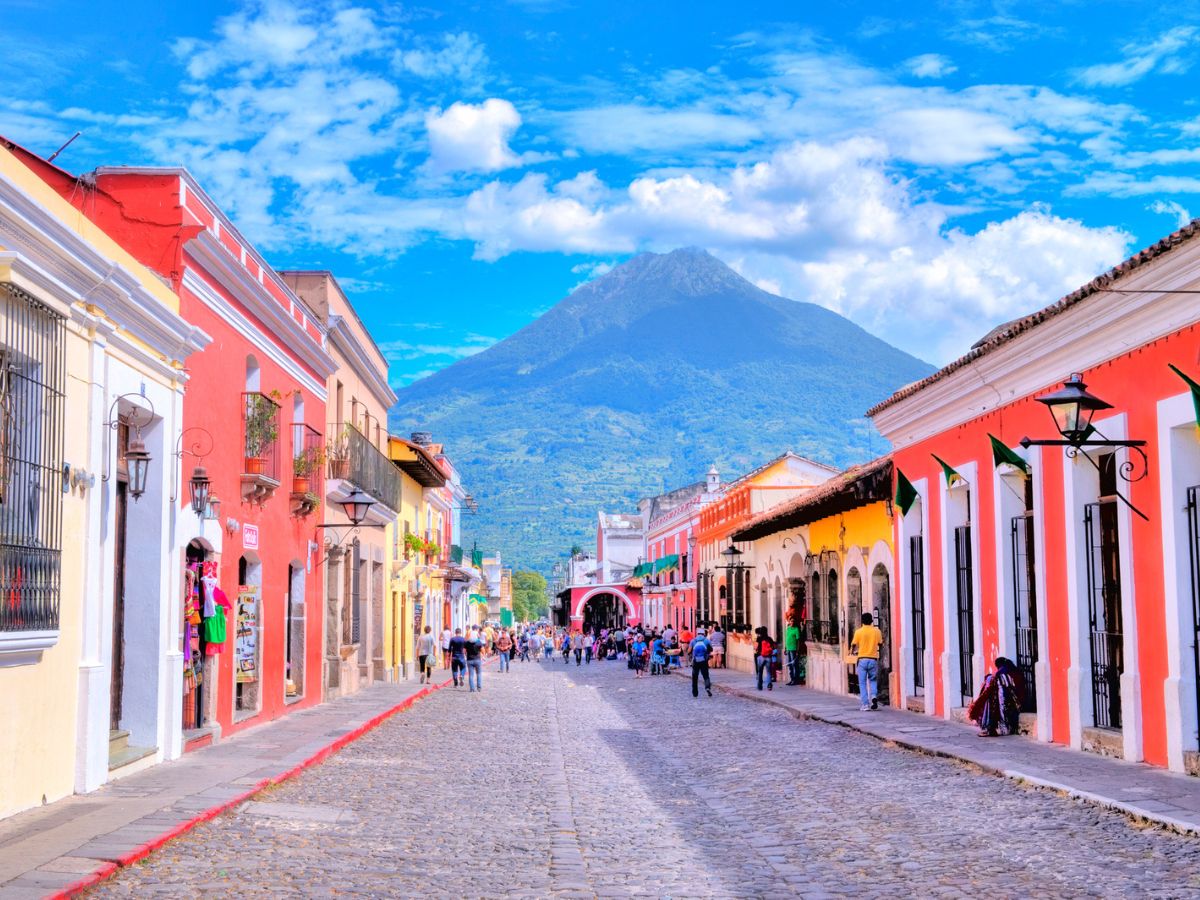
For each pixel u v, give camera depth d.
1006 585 17.66
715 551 49.72
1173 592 12.87
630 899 7.86
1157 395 13.30
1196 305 12.36
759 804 12.04
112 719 14.06
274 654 20.58
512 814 11.47
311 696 23.86
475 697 30.11
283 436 20.86
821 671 29.58
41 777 10.77
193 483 15.33
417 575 41.25
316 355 23.06
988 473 18.41
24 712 10.39
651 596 71.81
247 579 19.30
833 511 27.41
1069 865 8.59
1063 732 15.66
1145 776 12.45
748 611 41.09
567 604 107.19
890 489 23.36
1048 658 16.06
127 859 8.48
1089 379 14.98
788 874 8.62
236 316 17.75
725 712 24.56
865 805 11.70
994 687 17.02
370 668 31.36
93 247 11.27
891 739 17.08
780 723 21.44
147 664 14.18
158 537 14.20
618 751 17.34
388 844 9.73
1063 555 15.66
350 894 7.86
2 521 9.81
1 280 9.66
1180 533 12.88
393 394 35.09
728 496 46.16
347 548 27.42
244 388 18.39
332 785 13.19
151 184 15.23
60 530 10.82
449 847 9.68
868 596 25.12
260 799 11.79
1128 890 7.76
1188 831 9.43
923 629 22.16
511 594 147.62
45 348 10.56
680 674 42.62
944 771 13.95
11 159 10.34
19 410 10.20
